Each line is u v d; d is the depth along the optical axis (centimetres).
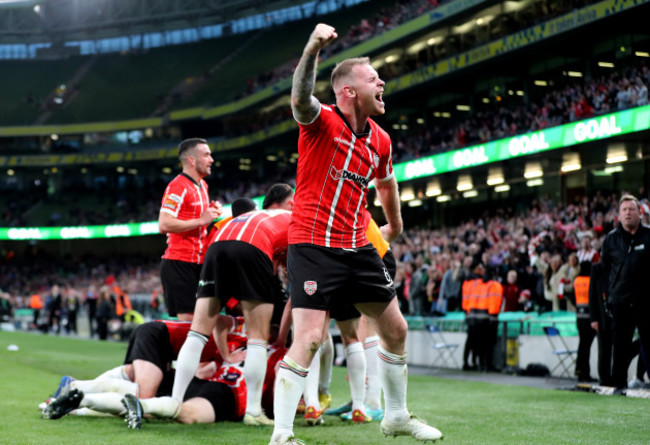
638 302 660
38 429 410
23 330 2955
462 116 2772
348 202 331
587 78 2234
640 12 1856
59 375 848
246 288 453
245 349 509
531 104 2214
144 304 2638
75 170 4894
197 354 453
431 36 2633
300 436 406
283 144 3781
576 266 1064
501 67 2508
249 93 3822
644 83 1691
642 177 1762
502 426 452
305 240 329
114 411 438
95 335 2455
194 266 552
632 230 667
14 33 5388
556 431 430
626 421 478
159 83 4744
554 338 982
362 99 328
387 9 3136
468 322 1088
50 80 5103
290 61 3900
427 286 1341
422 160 2208
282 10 4694
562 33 1962
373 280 336
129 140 4656
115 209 4497
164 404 436
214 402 461
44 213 4603
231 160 4325
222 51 4797
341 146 326
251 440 380
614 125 1514
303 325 325
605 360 736
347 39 3234
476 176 2275
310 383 468
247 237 456
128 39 5294
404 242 2061
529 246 1487
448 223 2494
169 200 537
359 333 518
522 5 2330
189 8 4978
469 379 930
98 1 5222
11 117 4728
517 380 916
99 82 4984
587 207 1669
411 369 1153
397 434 359
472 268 1097
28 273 4412
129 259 4403
